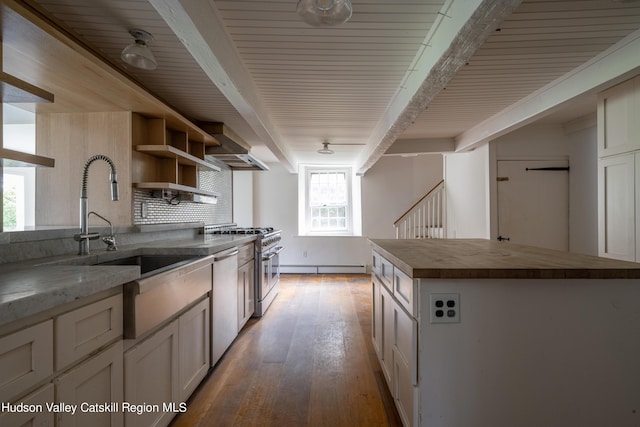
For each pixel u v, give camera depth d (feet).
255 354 8.60
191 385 6.33
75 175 7.93
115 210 7.89
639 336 4.36
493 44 6.57
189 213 11.38
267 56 6.86
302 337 9.80
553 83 8.59
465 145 13.99
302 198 20.98
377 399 6.45
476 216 14.55
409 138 15.14
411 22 5.71
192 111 10.27
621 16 5.65
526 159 13.47
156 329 5.13
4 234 4.73
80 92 6.62
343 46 6.50
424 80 6.54
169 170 9.23
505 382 4.38
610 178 8.52
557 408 4.37
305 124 12.03
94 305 3.73
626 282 4.38
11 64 5.36
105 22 5.57
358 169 18.53
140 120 8.27
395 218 20.29
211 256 7.30
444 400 4.36
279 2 5.14
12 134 13.96
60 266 4.50
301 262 20.04
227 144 11.35
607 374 4.37
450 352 4.36
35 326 2.97
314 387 6.91
